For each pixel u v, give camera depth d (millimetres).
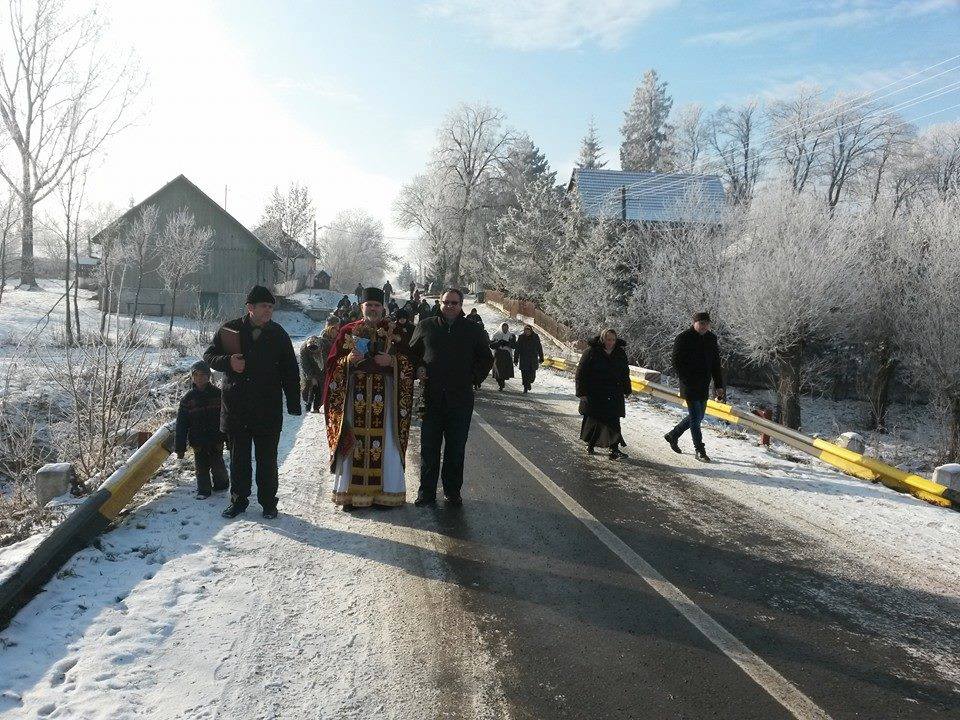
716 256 26984
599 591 4816
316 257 71250
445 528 5980
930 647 4199
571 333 31172
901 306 24047
